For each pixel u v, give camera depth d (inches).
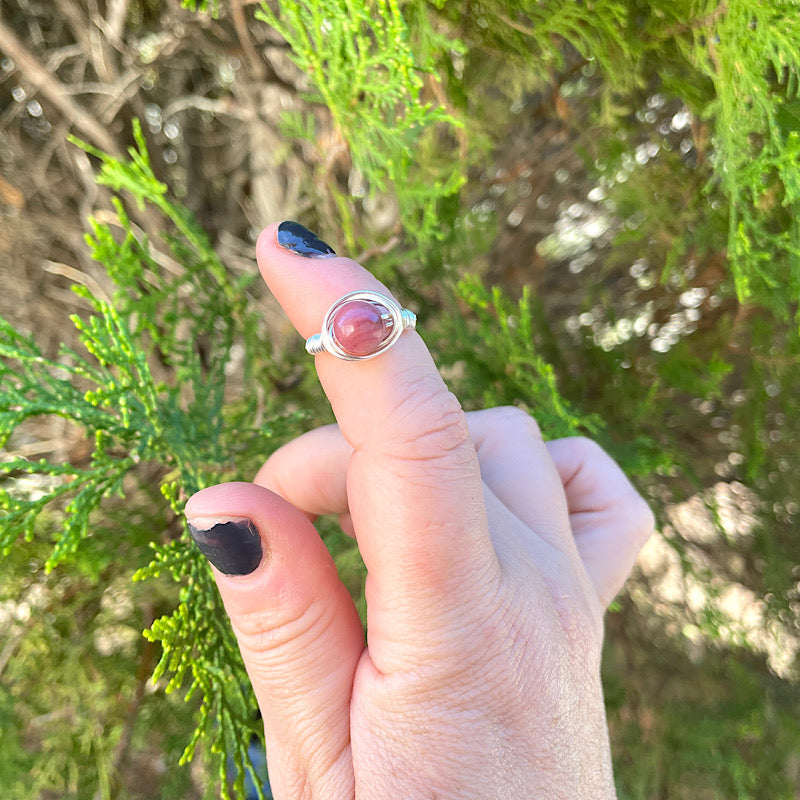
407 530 3.7
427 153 8.2
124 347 5.4
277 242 4.2
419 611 3.9
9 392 5.1
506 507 5.2
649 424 9.4
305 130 7.2
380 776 4.0
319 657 4.3
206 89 10.8
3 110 10.0
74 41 10.2
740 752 11.1
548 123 10.2
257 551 4.1
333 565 4.4
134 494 8.5
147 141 10.4
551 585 4.7
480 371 7.9
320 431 5.9
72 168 10.4
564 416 6.2
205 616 5.2
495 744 4.1
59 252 11.1
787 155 5.3
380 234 9.6
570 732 4.5
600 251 11.7
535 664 4.3
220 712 5.0
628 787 11.0
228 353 6.9
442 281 8.4
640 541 6.1
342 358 3.7
